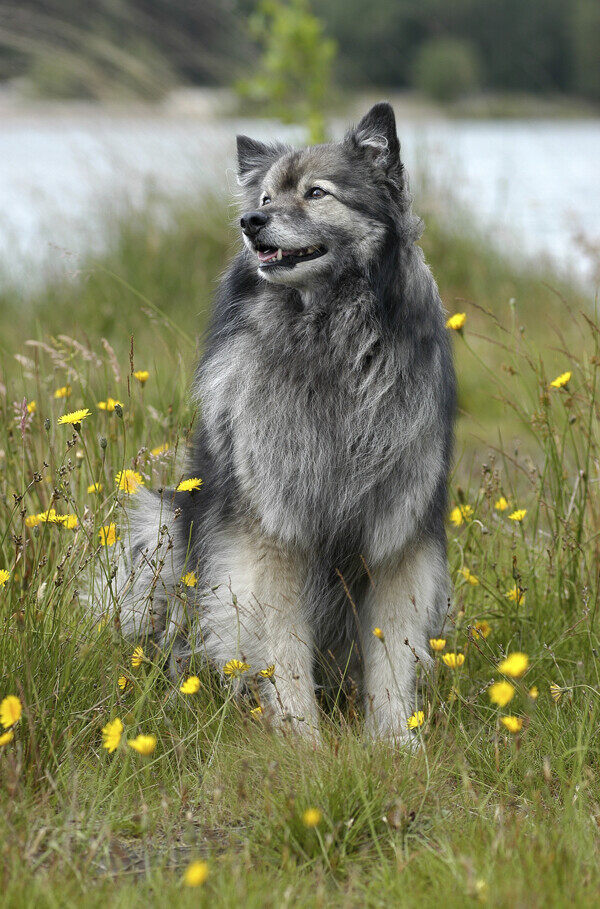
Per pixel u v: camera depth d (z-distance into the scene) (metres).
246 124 23.98
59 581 7.06
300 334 7.74
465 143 41.53
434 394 7.78
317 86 23.61
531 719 7.15
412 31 41.88
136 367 12.39
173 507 8.62
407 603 7.86
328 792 6.04
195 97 24.69
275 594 7.78
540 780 6.61
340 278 7.79
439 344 7.98
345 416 7.66
